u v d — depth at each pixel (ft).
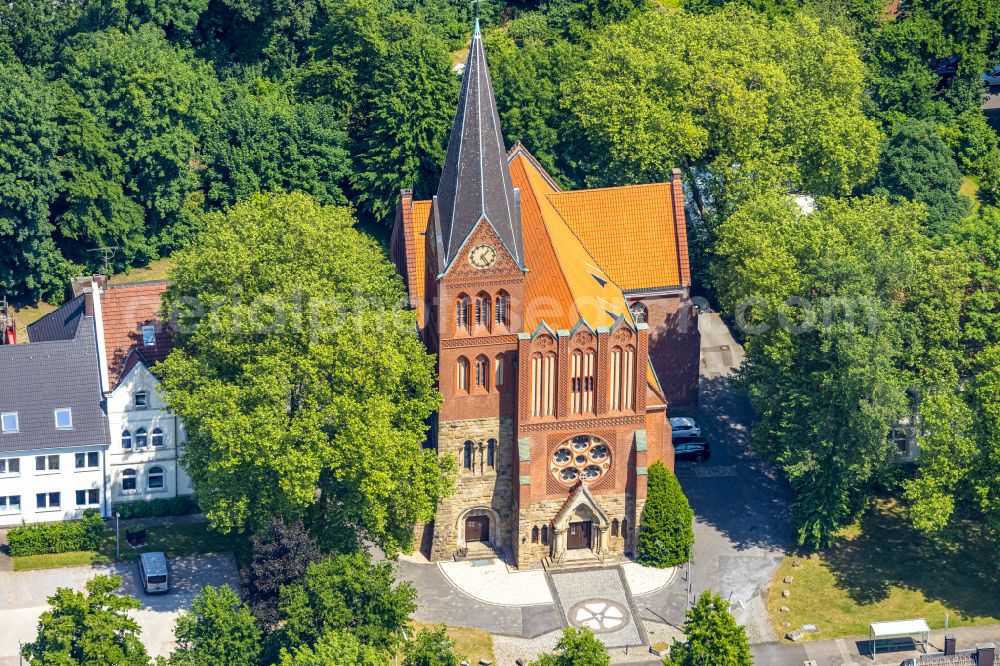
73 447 534.37
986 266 569.64
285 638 466.29
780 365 534.78
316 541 505.66
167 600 507.71
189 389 501.97
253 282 509.35
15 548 522.88
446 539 536.83
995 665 505.25
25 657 442.50
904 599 528.22
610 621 514.68
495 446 527.40
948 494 512.22
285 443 485.56
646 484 531.91
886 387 515.50
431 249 515.50
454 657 465.88
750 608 522.47
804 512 540.93
